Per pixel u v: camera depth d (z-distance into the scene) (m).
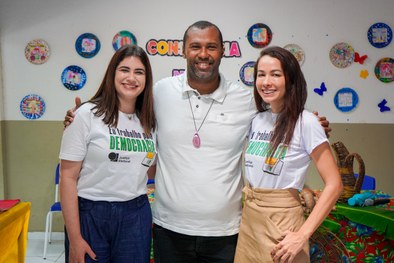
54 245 3.55
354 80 3.62
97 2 3.55
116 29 3.58
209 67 1.74
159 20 3.57
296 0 3.55
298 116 1.58
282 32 3.58
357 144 3.69
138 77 1.64
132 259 1.66
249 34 3.57
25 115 3.66
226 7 3.55
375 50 3.59
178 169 1.75
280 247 1.49
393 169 3.71
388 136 3.67
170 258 1.81
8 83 3.63
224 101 1.83
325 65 3.61
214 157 1.76
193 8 3.56
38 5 3.56
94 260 1.61
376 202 2.27
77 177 1.63
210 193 1.72
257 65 1.68
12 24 3.57
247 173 1.72
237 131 1.81
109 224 1.62
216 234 1.74
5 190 3.70
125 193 1.63
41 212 3.76
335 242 2.00
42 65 3.61
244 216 1.70
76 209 1.60
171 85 1.88
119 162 1.61
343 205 2.25
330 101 3.65
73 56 3.60
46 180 3.72
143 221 1.70
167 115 1.81
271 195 1.58
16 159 3.71
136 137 1.68
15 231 2.00
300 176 1.58
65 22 3.57
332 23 3.57
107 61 3.61
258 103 1.78
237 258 1.71
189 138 1.77
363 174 2.36
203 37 1.72
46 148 3.69
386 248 2.18
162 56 3.60
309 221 1.50
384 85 3.62
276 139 1.59
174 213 1.75
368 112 3.65
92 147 1.59
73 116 1.60
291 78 1.60
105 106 1.62
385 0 3.54
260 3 3.55
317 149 1.53
